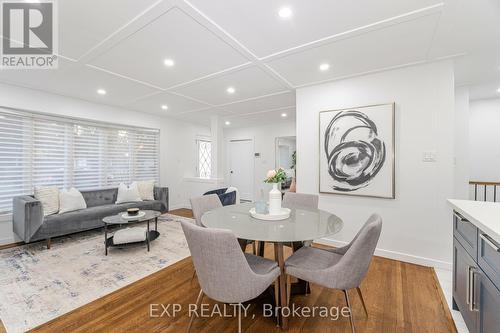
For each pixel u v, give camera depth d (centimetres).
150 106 442
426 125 250
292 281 222
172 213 519
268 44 212
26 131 341
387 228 272
